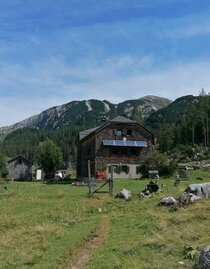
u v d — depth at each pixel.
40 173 113.00
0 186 61.91
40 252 20.39
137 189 50.31
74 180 77.44
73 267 17.70
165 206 32.72
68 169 141.25
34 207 38.47
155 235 21.64
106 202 39.66
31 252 20.58
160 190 44.84
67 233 25.03
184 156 120.06
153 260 17.16
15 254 20.30
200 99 173.38
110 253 19.09
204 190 33.00
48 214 33.78
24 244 22.69
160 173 72.62
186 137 151.38
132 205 36.56
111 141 78.69
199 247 17.78
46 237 24.23
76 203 39.72
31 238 24.20
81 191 50.47
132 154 79.62
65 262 18.47
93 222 29.22
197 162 99.44
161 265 16.31
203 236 20.06
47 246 21.53
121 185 57.16
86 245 21.89
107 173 77.81
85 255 19.73
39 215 33.66
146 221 26.59
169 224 24.36
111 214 32.84
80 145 87.81
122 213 32.81
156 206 33.56
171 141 154.00
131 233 23.58
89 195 44.31
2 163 100.31
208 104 158.12
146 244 19.78
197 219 24.39
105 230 25.97
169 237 20.61
